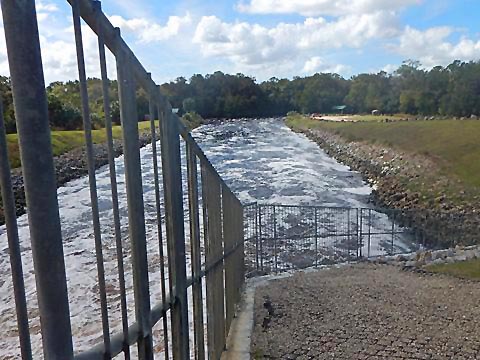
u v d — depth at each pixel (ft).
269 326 17.06
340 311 18.81
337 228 41.55
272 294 20.75
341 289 21.70
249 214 42.96
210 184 10.88
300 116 246.47
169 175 6.79
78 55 3.91
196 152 8.92
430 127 107.04
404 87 219.20
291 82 312.50
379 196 61.77
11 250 3.31
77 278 26.89
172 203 6.88
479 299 19.98
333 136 135.64
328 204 56.34
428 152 78.79
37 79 3.17
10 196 3.25
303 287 21.94
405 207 55.16
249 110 285.23
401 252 35.96
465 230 40.86
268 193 62.13
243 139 149.38
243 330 16.31
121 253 4.92
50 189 3.34
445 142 83.92
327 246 35.91
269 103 293.64
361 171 83.66
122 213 42.42
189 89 274.36
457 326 17.15
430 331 16.75
